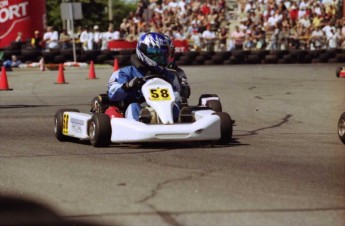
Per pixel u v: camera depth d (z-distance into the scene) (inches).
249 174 521.7
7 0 2212.1
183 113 673.0
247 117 978.7
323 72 1882.4
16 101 1229.1
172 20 2559.1
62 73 1606.8
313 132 819.4
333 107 1100.5
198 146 673.6
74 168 550.3
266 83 1540.4
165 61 711.1
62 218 403.5
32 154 631.2
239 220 395.9
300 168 550.0
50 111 1061.8
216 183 488.1
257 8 2554.1
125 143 692.7
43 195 457.7
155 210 416.5
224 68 2076.8
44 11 2297.0
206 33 2448.3
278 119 954.7
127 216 404.8
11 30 2228.1
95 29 2391.7
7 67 1999.3
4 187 484.7
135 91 711.7
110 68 2074.3
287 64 2311.8
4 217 407.8
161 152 631.8
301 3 2471.7
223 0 2600.9
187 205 427.2
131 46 2234.3
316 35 2423.7
